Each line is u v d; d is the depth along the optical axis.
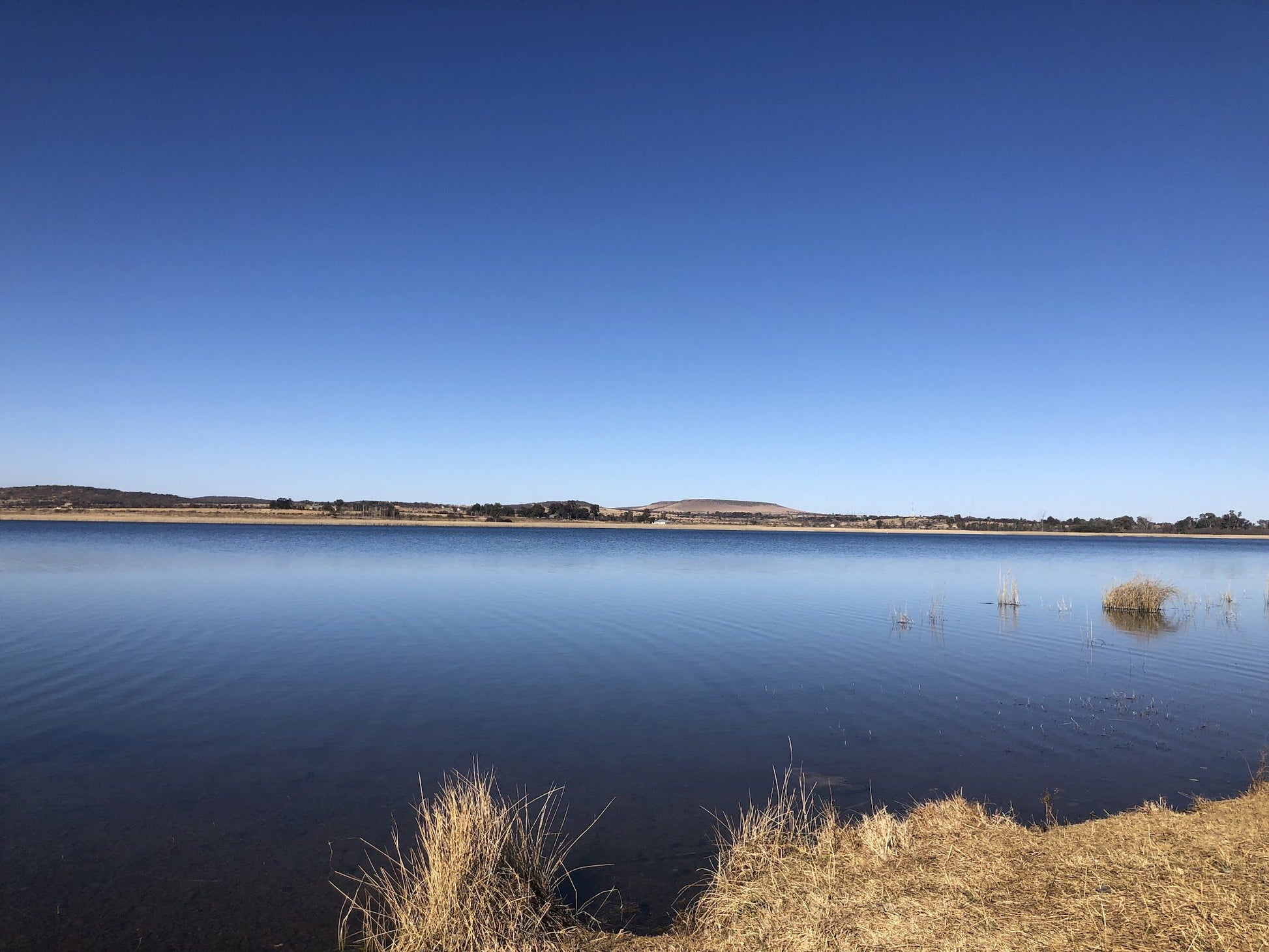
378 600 28.55
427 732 12.03
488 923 6.02
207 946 6.12
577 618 24.59
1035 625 24.20
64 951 6.05
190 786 9.69
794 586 37.00
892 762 10.73
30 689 14.52
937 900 6.08
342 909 6.70
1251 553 95.69
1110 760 10.79
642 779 10.03
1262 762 10.58
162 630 21.00
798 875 6.75
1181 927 5.30
